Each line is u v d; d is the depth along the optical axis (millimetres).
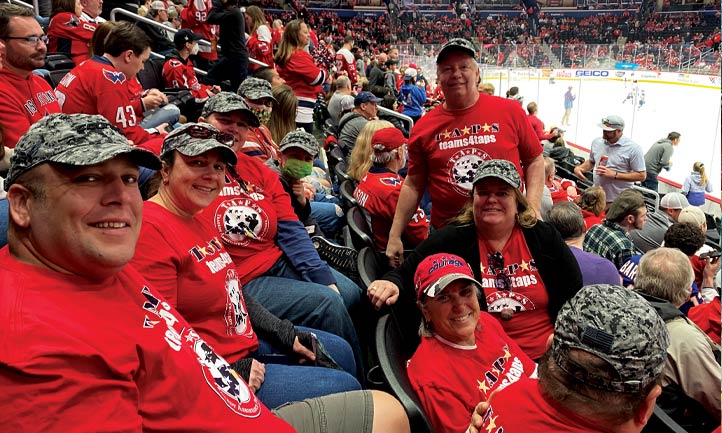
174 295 1996
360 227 3609
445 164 3211
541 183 3301
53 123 1217
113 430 1162
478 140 3148
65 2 6000
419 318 2574
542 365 1428
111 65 3814
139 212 1317
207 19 6746
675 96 21438
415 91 12492
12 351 1075
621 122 7801
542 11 27250
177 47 6336
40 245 1212
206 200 2115
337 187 5672
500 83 24453
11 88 3219
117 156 1244
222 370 1553
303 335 2385
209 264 2115
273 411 1929
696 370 2457
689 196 11078
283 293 2758
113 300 1314
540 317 2559
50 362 1100
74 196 1197
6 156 2506
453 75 3057
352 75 13672
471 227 2596
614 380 1267
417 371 2127
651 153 11398
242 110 2795
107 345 1227
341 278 3232
